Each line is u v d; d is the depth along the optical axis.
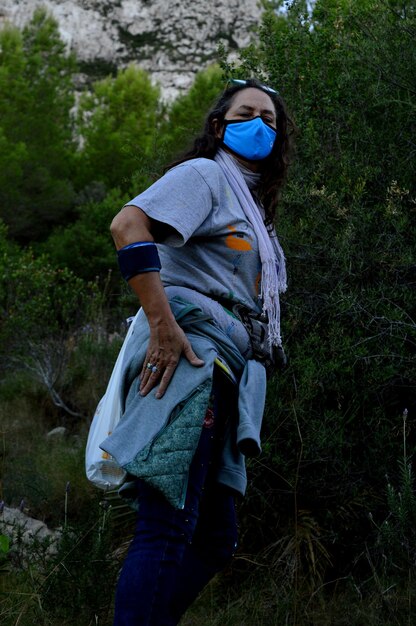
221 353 1.98
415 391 3.10
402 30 3.84
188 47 41.12
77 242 11.64
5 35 19.94
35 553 2.83
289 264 3.27
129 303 5.07
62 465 3.95
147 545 1.82
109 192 14.66
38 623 2.49
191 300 2.01
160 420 1.82
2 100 17.20
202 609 2.68
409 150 3.55
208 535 2.11
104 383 5.39
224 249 2.06
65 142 18.19
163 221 1.92
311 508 2.99
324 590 2.81
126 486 1.98
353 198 3.33
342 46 4.01
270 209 2.33
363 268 3.23
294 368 3.04
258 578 2.82
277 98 2.39
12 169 14.58
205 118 2.32
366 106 3.79
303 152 3.73
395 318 3.04
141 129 17.75
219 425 2.02
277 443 2.95
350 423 3.08
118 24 41.28
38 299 6.12
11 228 14.55
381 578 2.70
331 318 3.19
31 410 5.34
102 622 2.51
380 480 2.94
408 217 3.36
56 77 19.44
